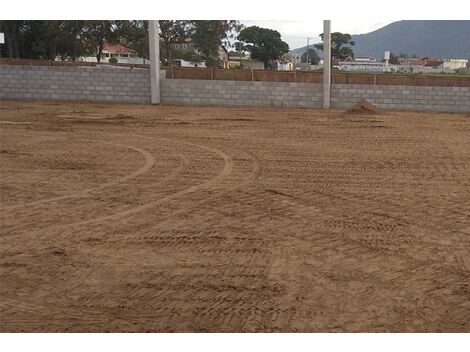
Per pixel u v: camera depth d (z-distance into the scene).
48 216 6.12
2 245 5.16
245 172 8.68
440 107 21.41
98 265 4.70
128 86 23.22
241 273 4.54
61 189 7.41
